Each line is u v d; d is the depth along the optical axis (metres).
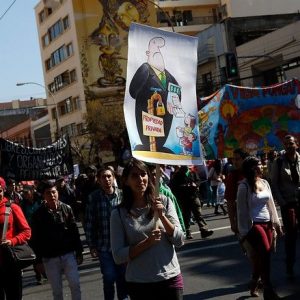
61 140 15.66
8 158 14.44
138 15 66.06
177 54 4.69
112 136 51.28
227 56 25.70
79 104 64.81
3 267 6.79
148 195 4.56
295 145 8.13
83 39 63.94
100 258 7.08
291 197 8.16
